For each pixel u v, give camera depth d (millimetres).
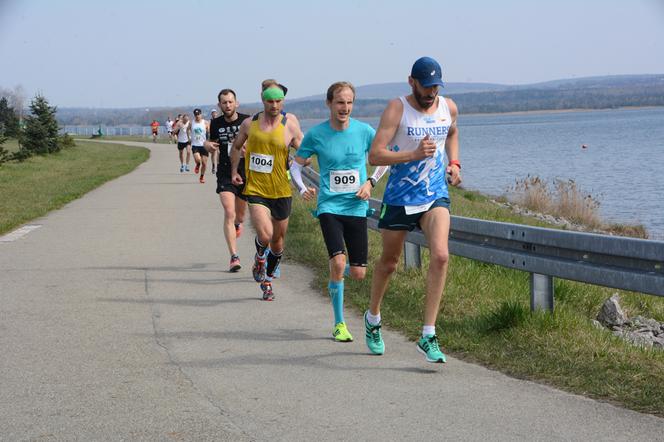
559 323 6500
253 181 8188
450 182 6062
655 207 27094
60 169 30172
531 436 4426
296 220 14180
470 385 5383
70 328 7082
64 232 13234
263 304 8117
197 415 4836
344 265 6652
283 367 5887
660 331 8289
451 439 4406
